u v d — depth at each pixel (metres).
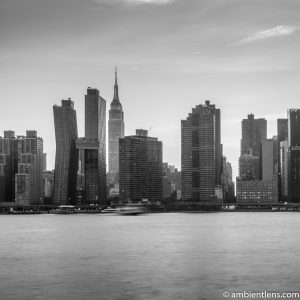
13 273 158.75
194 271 160.88
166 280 147.38
